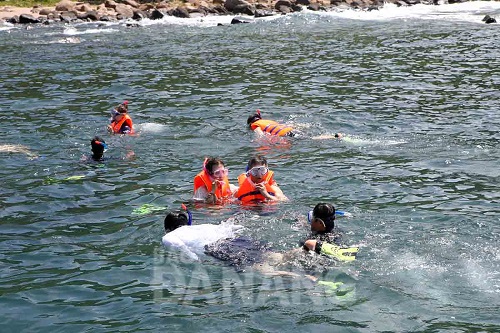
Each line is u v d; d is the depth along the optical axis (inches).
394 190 349.7
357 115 529.0
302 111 546.9
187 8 1307.8
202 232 281.7
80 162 418.9
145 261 269.1
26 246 290.0
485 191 344.8
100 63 794.2
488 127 479.2
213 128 497.0
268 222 301.4
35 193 362.3
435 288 235.0
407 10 1294.3
